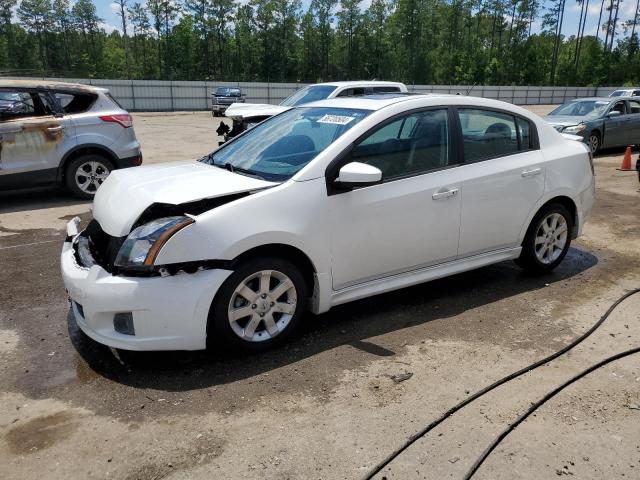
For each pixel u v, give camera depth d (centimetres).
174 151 1465
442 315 417
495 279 495
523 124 468
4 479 246
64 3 8856
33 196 862
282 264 346
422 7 8538
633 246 600
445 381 324
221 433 278
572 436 273
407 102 402
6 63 8225
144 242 314
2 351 365
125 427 283
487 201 433
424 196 397
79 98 823
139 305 312
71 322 408
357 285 385
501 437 272
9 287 479
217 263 324
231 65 8519
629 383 321
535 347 365
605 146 1369
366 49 8562
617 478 245
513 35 8794
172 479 246
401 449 263
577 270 520
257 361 347
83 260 348
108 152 840
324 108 433
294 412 295
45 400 308
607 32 8719
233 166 400
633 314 418
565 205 501
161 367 340
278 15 8225
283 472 249
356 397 308
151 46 9156
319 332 387
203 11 8262
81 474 250
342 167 355
